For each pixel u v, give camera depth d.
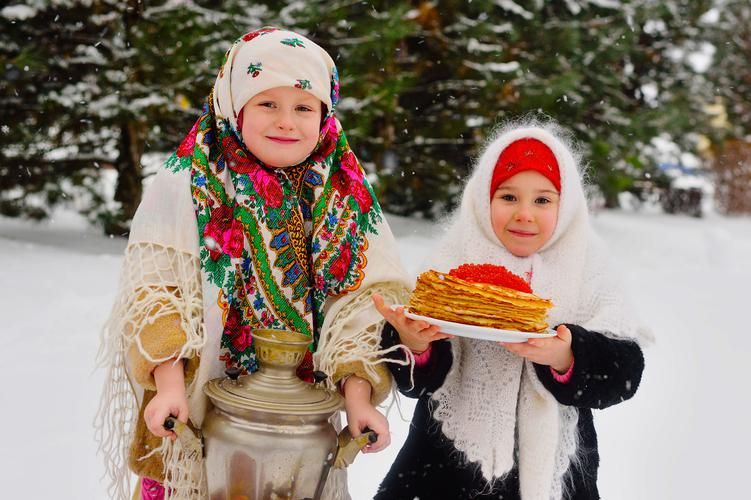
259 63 1.75
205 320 1.73
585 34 11.22
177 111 7.84
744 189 20.09
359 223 1.93
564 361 1.71
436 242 2.11
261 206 1.81
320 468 1.59
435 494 1.88
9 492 2.50
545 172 1.86
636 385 1.79
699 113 14.48
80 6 7.47
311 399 1.58
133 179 8.50
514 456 1.86
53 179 8.68
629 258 9.79
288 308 1.85
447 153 11.02
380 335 1.85
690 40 14.41
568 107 10.23
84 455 2.83
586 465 1.89
